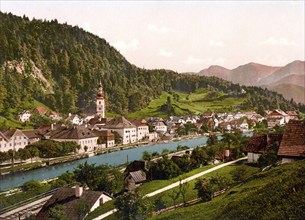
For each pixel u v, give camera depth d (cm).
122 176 9162
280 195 4559
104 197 7506
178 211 5700
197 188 6294
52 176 12888
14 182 12012
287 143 6581
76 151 17762
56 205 6938
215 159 10844
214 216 4928
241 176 7675
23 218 7425
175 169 9162
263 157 8469
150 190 7875
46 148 16062
